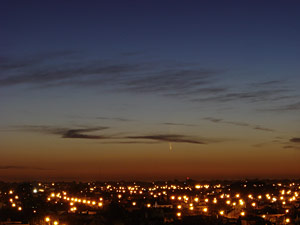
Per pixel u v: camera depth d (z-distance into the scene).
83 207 139.75
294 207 124.56
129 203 142.00
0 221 106.25
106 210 116.62
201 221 100.81
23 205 142.88
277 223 103.25
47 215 110.81
